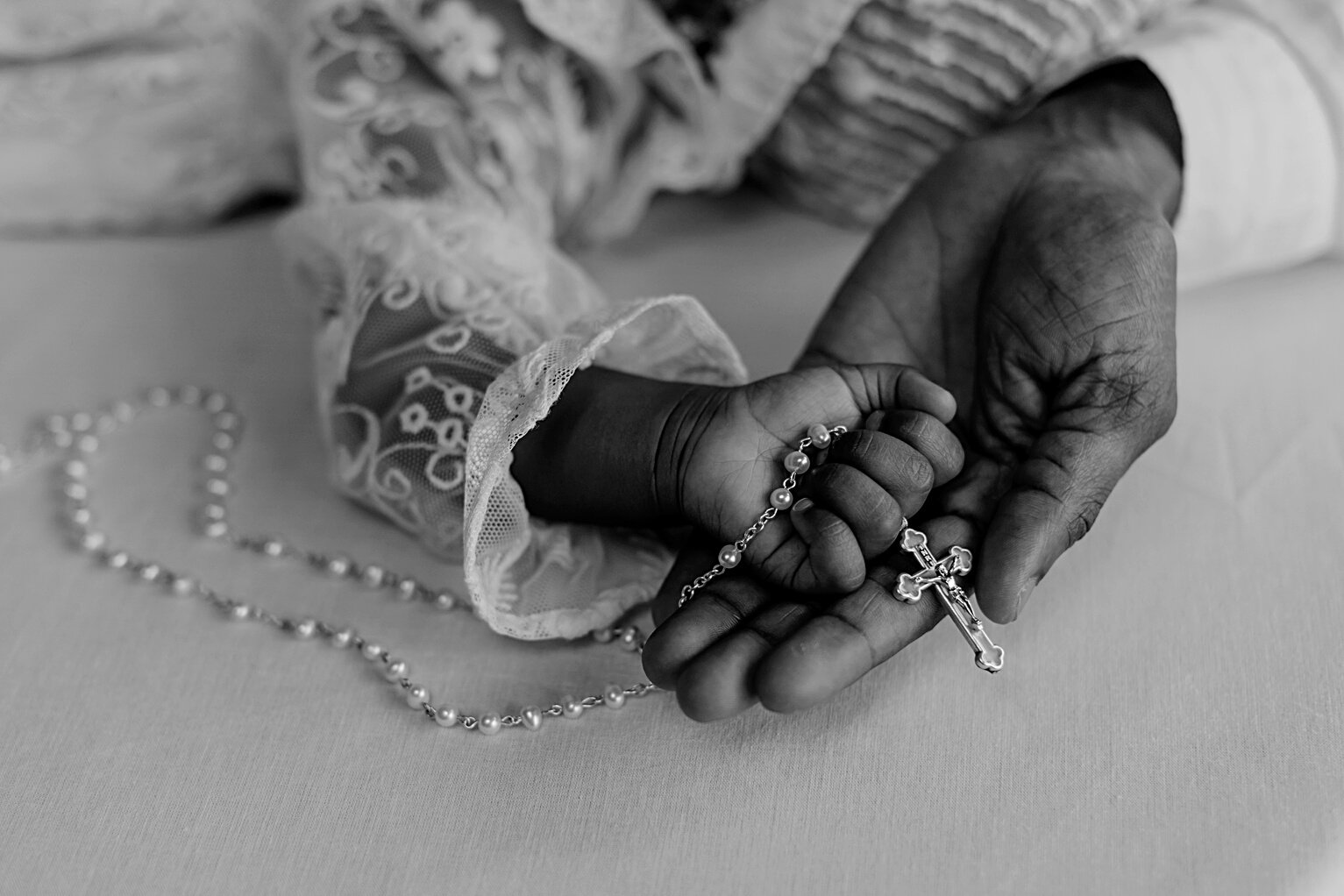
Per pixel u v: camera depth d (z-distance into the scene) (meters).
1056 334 0.47
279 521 0.54
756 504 0.45
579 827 0.44
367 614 0.50
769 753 0.45
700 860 0.43
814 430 0.45
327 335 0.54
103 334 0.62
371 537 0.53
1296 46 0.55
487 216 0.55
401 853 0.44
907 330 0.51
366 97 0.57
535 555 0.49
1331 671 0.46
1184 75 0.54
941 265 0.52
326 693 0.48
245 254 0.66
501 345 0.51
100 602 0.51
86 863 0.44
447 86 0.58
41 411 0.58
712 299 0.60
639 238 0.65
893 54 0.57
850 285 0.52
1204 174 0.54
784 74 0.58
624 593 0.49
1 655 0.50
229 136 0.66
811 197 0.65
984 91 0.58
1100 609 0.48
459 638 0.49
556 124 0.59
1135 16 0.56
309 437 0.57
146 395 0.59
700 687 0.43
